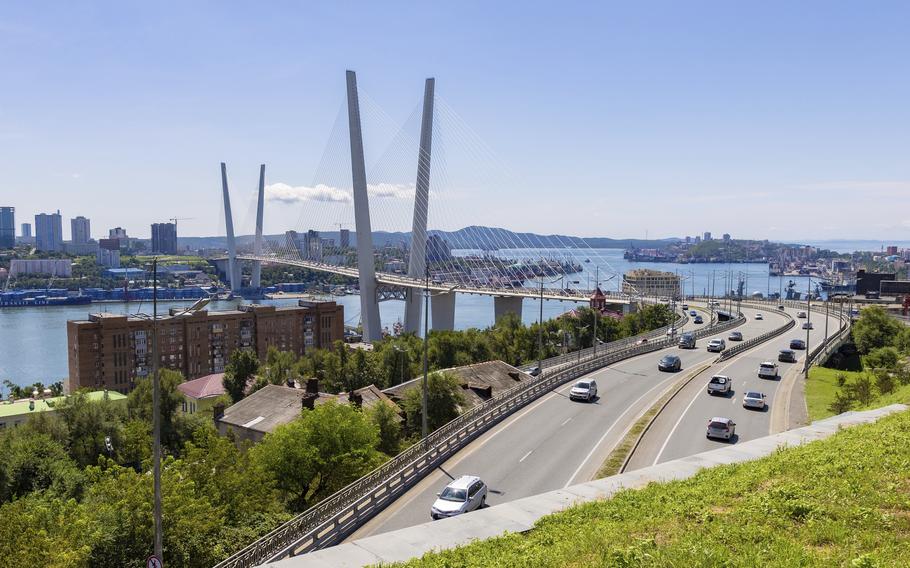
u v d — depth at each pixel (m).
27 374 171.25
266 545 23.72
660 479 23.09
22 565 25.81
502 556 15.41
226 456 38.34
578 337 115.81
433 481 32.44
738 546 14.09
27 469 51.38
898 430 24.34
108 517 28.95
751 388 57.19
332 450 41.25
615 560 13.70
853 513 15.35
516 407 48.31
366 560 16.55
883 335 104.81
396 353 88.88
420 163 137.38
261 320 155.38
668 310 128.75
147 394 71.25
